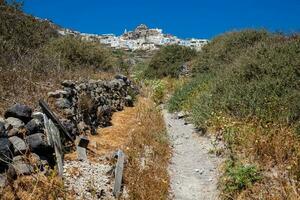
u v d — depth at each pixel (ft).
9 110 24.63
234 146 33.53
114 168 26.84
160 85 74.23
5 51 39.37
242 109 39.19
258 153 30.76
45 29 59.16
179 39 378.12
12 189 19.93
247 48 63.21
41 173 22.50
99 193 23.97
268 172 28.02
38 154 23.70
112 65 65.21
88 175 25.77
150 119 45.70
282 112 35.29
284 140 30.99
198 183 29.60
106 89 47.93
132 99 58.08
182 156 35.88
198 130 43.62
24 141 23.35
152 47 299.38
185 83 71.36
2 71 32.71
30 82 32.58
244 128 35.14
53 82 35.88
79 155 28.14
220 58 71.00
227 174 28.09
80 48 57.26
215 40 80.18
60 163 24.63
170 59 96.99
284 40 58.39
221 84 48.44
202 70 73.82
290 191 24.80
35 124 24.43
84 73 47.80
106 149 32.22
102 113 40.86
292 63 42.93
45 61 41.55
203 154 35.60
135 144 34.09
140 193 25.11
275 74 43.27
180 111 55.77
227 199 25.93
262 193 24.95
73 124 32.17
